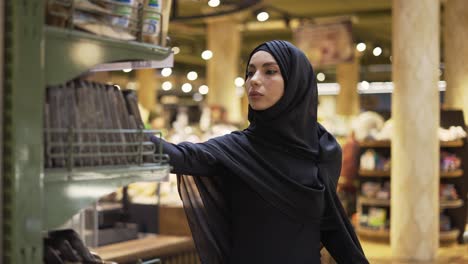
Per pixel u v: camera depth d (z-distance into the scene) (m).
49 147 1.55
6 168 1.46
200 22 16.45
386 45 22.41
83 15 1.62
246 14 15.30
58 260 1.64
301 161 2.36
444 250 8.66
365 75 26.11
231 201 2.39
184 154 2.20
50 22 1.56
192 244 4.44
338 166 2.50
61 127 1.60
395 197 8.20
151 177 1.81
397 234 8.14
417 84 8.02
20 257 1.47
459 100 10.27
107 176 1.66
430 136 8.06
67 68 1.56
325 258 2.86
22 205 1.47
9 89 1.46
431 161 8.08
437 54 8.09
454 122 9.38
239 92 26.27
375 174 8.97
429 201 8.07
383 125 9.83
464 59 10.25
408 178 8.09
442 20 16.81
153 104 23.84
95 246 3.87
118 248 3.98
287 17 15.23
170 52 1.83
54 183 1.54
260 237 2.29
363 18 17.44
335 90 29.88
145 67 2.01
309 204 2.31
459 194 9.22
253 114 2.39
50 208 1.54
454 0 10.32
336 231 2.51
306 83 2.38
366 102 23.33
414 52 8.00
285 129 2.32
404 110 8.09
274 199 2.28
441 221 8.96
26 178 1.47
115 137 1.74
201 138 10.67
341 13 17.16
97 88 1.73
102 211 4.20
